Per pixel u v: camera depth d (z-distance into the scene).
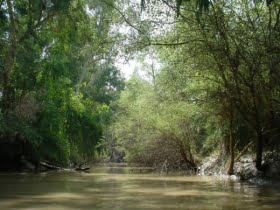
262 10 15.34
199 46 15.99
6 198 12.92
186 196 13.34
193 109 22.55
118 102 43.69
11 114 25.88
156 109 26.23
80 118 33.84
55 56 27.84
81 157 35.38
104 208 10.84
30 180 20.02
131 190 15.21
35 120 28.39
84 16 22.23
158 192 14.54
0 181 19.30
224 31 14.95
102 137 40.66
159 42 16.39
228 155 23.53
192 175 23.94
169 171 28.06
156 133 27.84
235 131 21.89
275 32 14.79
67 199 12.66
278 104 18.09
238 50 15.22
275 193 14.09
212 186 16.66
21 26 22.95
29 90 27.38
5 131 26.28
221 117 21.58
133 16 16.05
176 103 23.17
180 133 26.48
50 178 21.41
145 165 37.59
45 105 28.81
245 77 16.66
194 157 28.75
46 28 24.00
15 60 24.19
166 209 10.62
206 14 14.30
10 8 21.06
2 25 22.38
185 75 18.12
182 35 15.98
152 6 15.38
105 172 27.78
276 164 19.14
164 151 29.55
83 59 35.25
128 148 35.81
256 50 15.13
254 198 12.77
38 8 21.05
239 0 15.24
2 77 23.23
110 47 17.42
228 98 18.41
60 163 31.75
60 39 24.12
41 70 27.19
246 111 18.27
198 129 25.92
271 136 20.75
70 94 31.75
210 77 18.31
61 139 31.23
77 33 22.81
